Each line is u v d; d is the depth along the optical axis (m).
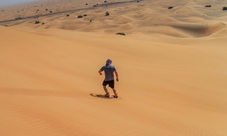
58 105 7.44
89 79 13.56
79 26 117.38
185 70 20.80
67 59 18.17
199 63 25.44
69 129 6.00
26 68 12.70
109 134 6.25
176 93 13.78
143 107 9.80
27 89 8.77
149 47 29.83
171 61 24.73
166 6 162.50
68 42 26.69
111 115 7.66
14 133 5.37
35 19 158.38
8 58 14.28
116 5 199.88
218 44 52.06
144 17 118.25
